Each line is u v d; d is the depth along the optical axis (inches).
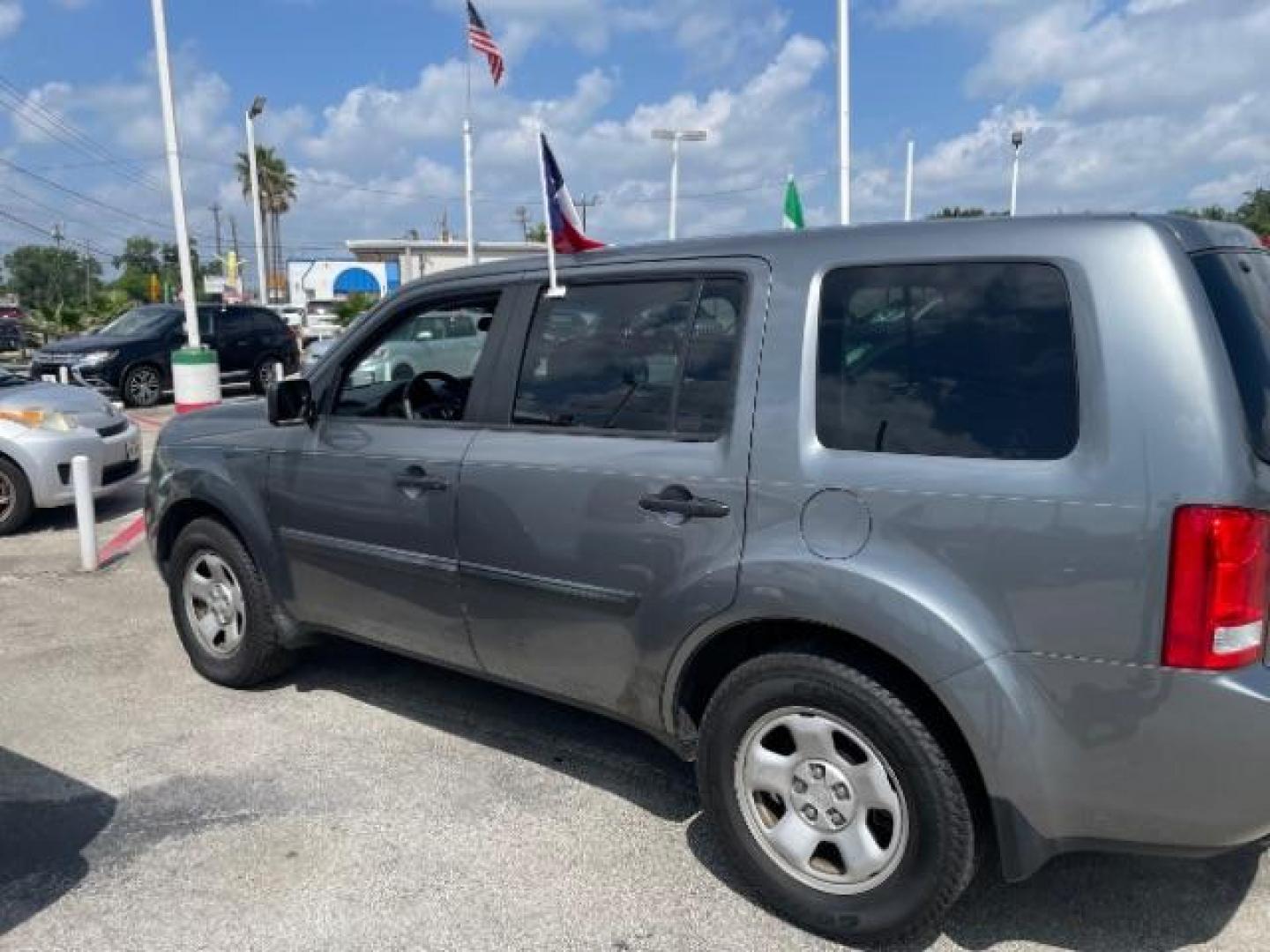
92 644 215.0
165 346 729.0
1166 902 120.7
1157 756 95.3
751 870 119.4
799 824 115.6
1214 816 94.4
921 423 107.0
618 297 133.2
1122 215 102.0
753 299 120.3
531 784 152.3
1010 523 99.4
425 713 178.1
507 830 138.9
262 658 183.2
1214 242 105.6
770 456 114.7
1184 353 94.7
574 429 134.3
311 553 168.7
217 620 189.8
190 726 173.0
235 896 124.3
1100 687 96.7
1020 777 100.3
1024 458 100.7
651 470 123.8
